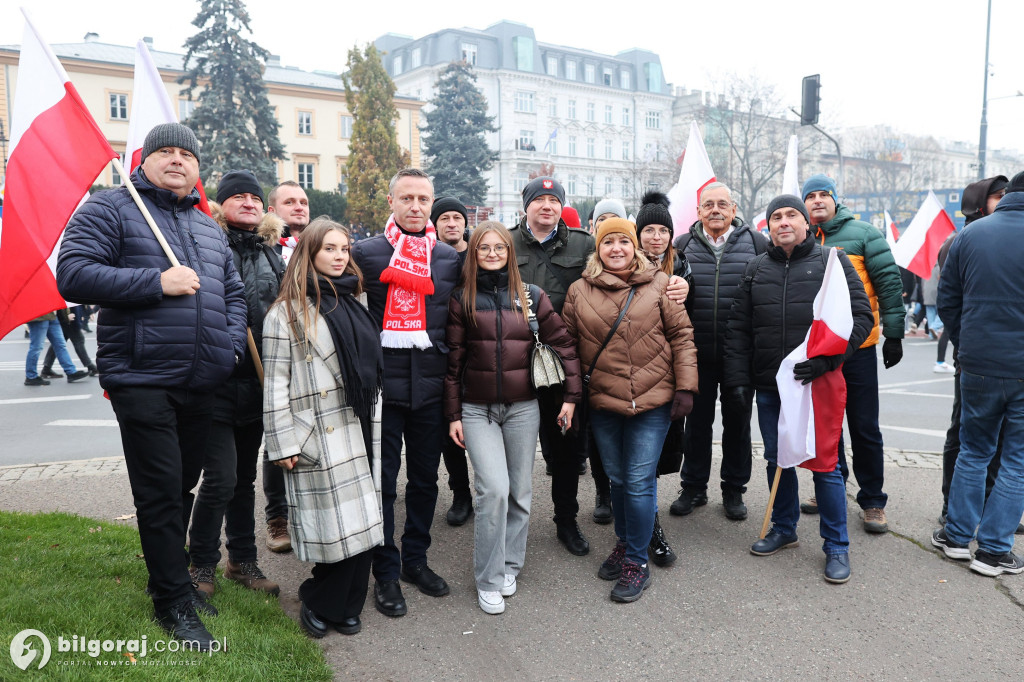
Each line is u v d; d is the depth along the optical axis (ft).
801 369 12.62
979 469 13.19
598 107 241.35
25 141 10.25
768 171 165.78
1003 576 12.70
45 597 9.66
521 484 12.19
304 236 10.57
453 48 223.10
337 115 162.71
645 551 12.29
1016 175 13.01
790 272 13.32
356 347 10.57
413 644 10.59
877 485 14.74
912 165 203.10
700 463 15.74
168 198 9.80
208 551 11.31
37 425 24.82
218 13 113.80
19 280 10.18
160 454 9.37
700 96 245.45
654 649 10.51
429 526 12.40
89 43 154.30
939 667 10.00
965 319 13.15
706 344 15.25
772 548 13.70
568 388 12.25
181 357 9.36
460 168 151.02
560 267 15.15
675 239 16.46
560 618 11.41
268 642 9.75
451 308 12.03
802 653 10.37
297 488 10.44
